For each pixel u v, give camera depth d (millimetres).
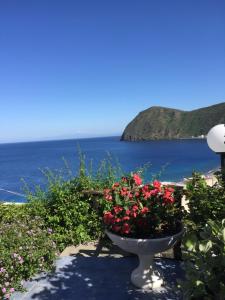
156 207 4504
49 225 6199
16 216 5949
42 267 5027
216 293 2598
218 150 5031
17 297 4391
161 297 4254
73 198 6211
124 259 5438
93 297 4332
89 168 6668
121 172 6480
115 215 4398
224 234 2641
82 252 5801
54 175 6695
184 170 49000
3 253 4598
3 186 38594
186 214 4785
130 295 4336
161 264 5109
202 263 2729
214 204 4578
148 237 4375
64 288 4578
